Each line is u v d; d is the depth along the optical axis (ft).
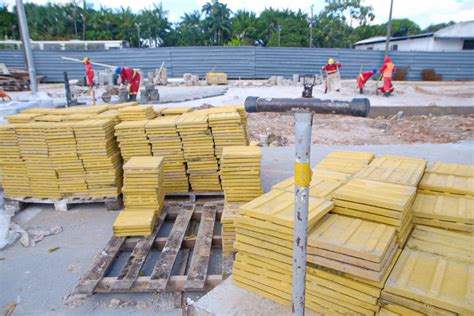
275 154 22.21
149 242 12.45
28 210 16.30
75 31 190.29
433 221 8.19
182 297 10.08
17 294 10.36
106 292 10.00
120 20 197.77
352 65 85.51
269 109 5.28
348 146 23.63
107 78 71.46
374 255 6.01
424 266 6.69
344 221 7.48
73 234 13.97
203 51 84.53
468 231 7.87
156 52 84.43
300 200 5.16
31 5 190.29
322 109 4.93
